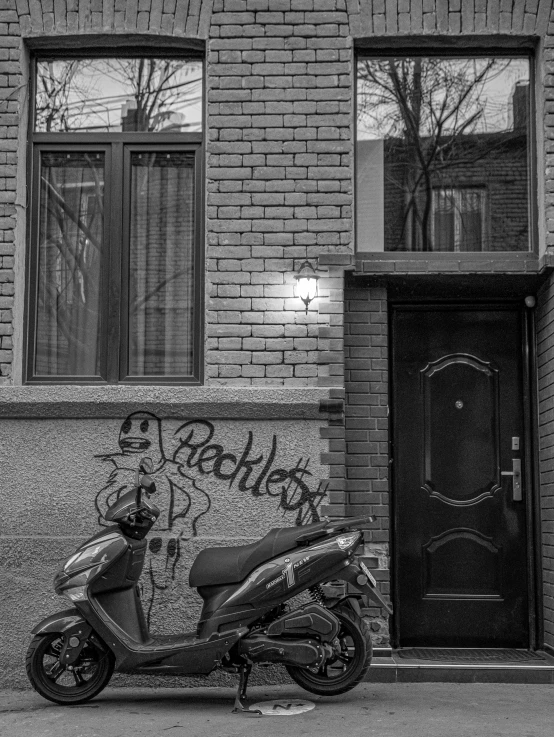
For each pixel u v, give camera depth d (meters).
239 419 6.13
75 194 6.67
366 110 6.67
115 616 5.32
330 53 6.41
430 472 6.67
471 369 6.73
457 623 6.59
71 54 6.68
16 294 6.36
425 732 4.66
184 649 5.15
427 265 6.36
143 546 5.51
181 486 6.10
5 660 5.94
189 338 6.57
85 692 5.37
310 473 6.09
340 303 6.25
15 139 6.42
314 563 5.13
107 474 6.12
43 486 6.12
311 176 6.34
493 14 6.39
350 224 6.31
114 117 6.68
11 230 6.36
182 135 6.61
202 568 5.30
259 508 6.07
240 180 6.35
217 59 6.43
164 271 6.62
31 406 6.12
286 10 6.45
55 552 6.03
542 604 6.51
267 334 6.24
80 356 6.59
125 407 6.13
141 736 4.61
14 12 6.49
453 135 6.71
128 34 6.46
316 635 5.14
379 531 6.32
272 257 6.30
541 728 4.76
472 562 6.63
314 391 6.09
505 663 6.04
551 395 6.31
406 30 6.40
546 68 6.39
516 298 6.71
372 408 6.41
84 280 6.63
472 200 6.67
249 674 5.68
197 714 5.10
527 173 6.64
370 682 5.97
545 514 6.45
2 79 6.45
